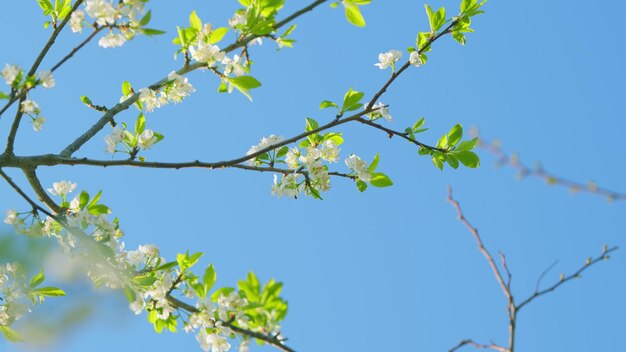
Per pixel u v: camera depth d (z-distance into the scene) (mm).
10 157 5117
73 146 5473
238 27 5430
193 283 5297
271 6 5355
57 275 4871
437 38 6391
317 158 6238
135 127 5555
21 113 4965
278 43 5555
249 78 5559
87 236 5094
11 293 5418
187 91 5949
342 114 5824
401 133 6059
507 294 4164
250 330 4797
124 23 5102
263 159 6320
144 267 5738
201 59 5484
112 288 5277
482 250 4316
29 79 4789
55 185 5820
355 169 6121
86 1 5098
